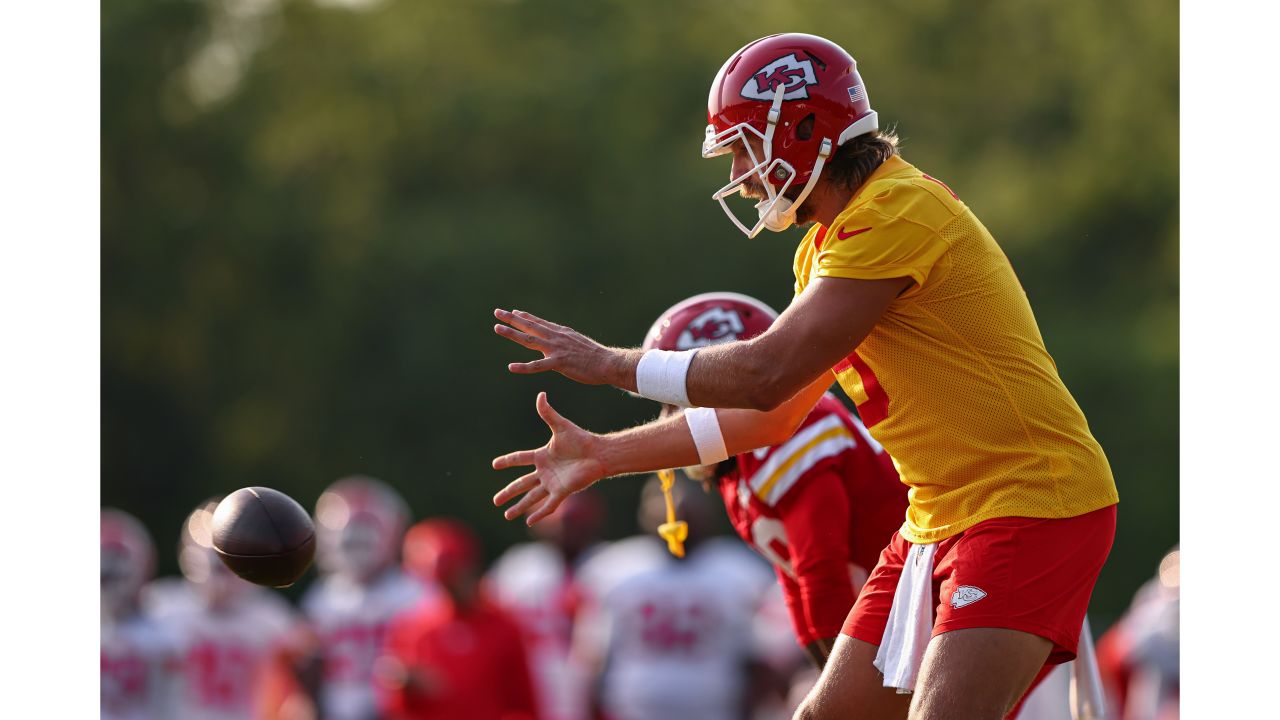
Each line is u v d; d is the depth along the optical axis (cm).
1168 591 3297
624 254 9512
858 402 1410
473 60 10888
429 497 9556
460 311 9494
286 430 9944
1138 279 9188
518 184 10238
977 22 10125
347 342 9875
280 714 3772
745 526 1711
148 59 10675
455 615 3359
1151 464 8444
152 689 3694
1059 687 2200
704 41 10806
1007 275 1355
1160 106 9281
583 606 3769
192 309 10238
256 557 1457
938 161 9844
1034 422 1320
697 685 3491
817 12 10544
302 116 10712
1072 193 9362
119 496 10238
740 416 1531
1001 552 1301
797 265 1472
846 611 1593
